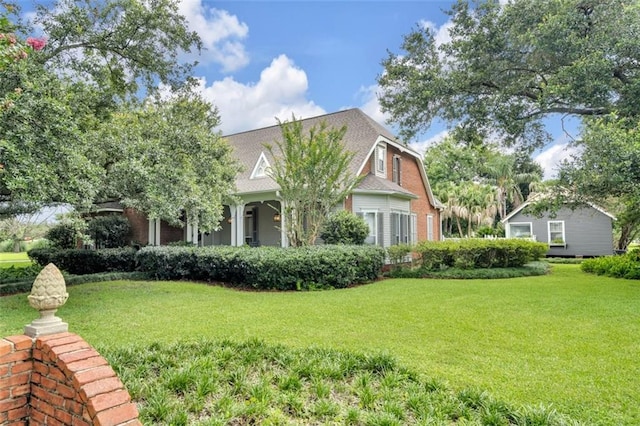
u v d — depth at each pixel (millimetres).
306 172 11312
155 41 11312
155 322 6164
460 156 35531
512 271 12891
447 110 13836
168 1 10852
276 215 17266
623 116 10711
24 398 2459
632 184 9375
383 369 3799
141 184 8789
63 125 6320
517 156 14945
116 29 10555
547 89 10953
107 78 10734
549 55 11547
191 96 12758
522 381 3742
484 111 12875
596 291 9109
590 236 23188
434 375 3861
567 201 11211
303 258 9781
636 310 6891
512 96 12805
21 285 9609
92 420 2041
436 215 22469
